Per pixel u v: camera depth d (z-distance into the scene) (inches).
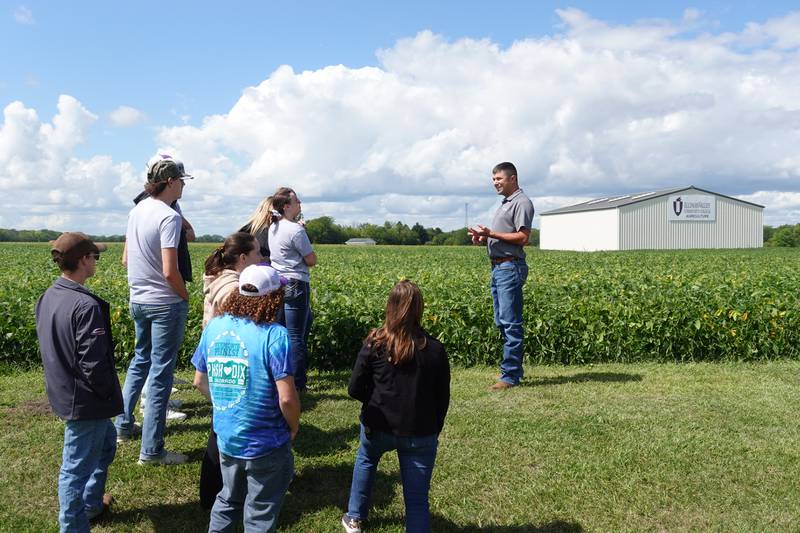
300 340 250.7
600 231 2498.8
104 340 128.0
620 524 149.6
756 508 156.2
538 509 157.6
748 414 231.3
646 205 2374.5
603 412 234.7
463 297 357.7
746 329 341.4
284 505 161.2
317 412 239.8
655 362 340.5
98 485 149.0
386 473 179.8
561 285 420.5
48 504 158.7
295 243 239.0
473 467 182.5
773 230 4274.1
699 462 184.1
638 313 345.7
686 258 1293.1
